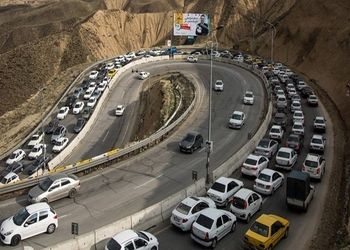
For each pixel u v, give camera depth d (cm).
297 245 2567
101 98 7525
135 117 7138
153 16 18038
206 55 10338
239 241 2588
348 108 6019
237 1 15825
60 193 3134
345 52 8181
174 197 2966
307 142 4756
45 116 7512
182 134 4950
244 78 8075
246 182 3544
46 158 5359
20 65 12888
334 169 3894
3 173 5034
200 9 17100
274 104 6250
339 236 2658
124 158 4138
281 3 14588
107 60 11381
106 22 16838
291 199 2983
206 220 2536
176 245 2527
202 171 3775
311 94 6656
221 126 5269
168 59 10506
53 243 2525
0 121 8381
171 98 6888
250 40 12888
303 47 10000
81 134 6197
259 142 4181
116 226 2558
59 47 14412
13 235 2491
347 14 9100
